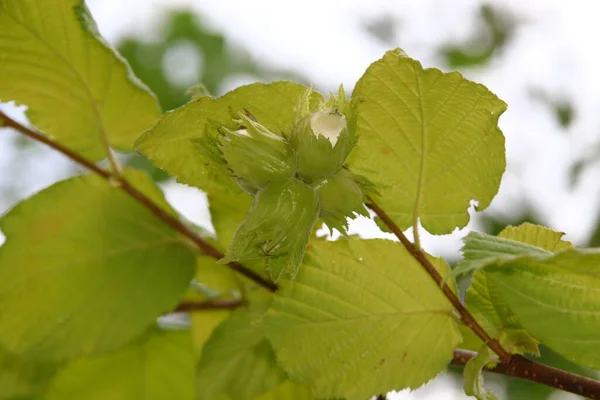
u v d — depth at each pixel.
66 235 0.83
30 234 0.82
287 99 0.77
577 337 0.77
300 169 0.75
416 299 0.79
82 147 0.84
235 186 0.79
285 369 0.79
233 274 0.85
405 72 0.77
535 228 0.79
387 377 0.79
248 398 0.83
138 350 0.88
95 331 0.83
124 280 0.83
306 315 0.79
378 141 0.78
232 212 0.83
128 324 0.83
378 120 0.78
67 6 0.80
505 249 0.76
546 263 0.75
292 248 0.75
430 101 0.77
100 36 0.81
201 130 0.77
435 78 0.77
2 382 0.85
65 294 0.83
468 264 0.76
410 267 0.79
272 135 0.75
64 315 0.82
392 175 0.79
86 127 0.83
